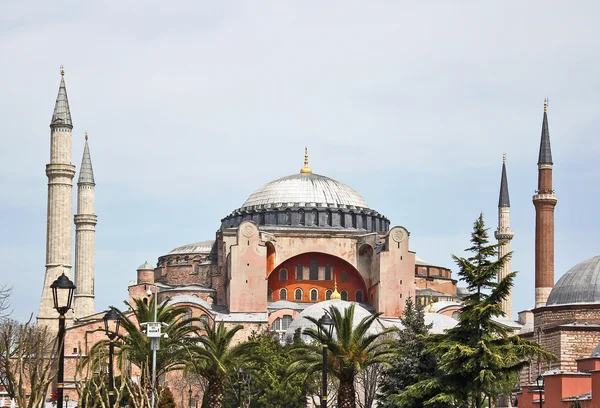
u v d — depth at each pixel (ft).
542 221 504.02
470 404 262.47
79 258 556.92
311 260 550.77
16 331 363.15
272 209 574.15
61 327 141.38
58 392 137.39
